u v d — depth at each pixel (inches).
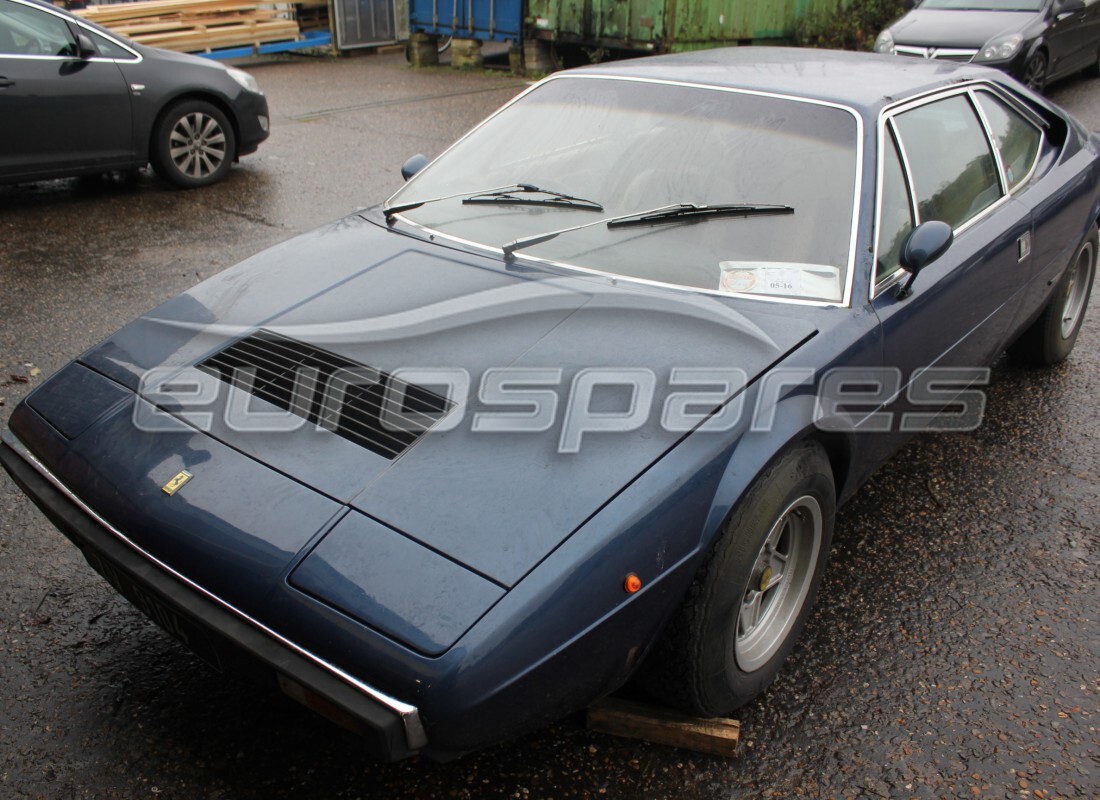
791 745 95.0
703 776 91.1
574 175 119.9
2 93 243.6
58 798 85.5
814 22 512.7
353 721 70.6
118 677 100.5
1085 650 108.9
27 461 95.3
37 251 227.3
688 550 81.1
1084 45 435.8
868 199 109.0
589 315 97.0
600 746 94.3
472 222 117.6
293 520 77.7
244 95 291.4
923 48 402.3
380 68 527.2
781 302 101.3
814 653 107.7
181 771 89.3
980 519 134.2
